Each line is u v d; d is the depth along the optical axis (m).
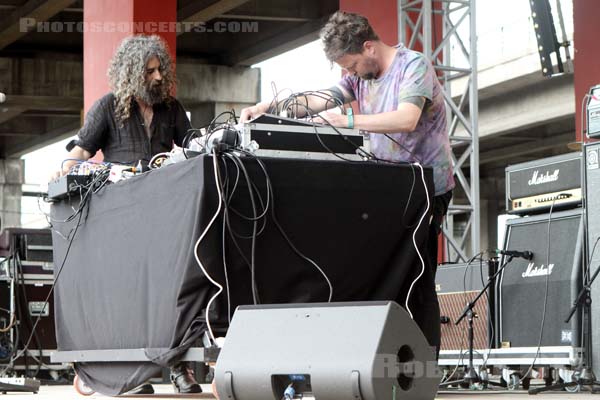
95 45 10.90
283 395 2.69
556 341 4.93
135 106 4.46
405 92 3.73
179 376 4.21
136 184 3.61
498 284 5.37
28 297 8.05
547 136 26.06
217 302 3.22
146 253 3.53
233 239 3.22
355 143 3.56
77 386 4.17
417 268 3.57
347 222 3.45
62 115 28.22
